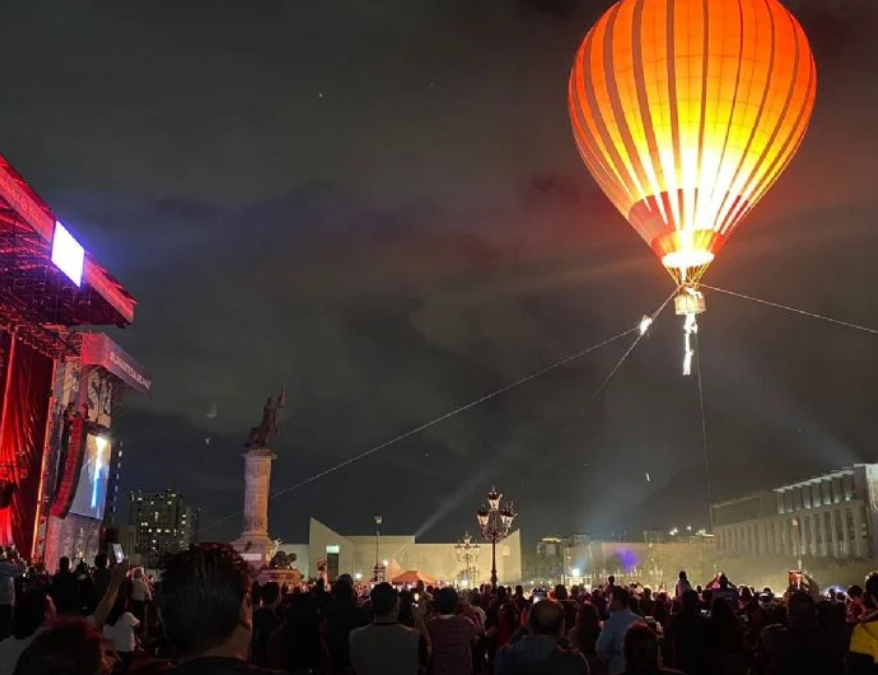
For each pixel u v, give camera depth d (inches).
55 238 1638.8
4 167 1443.2
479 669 659.4
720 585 836.0
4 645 239.1
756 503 4114.2
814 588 599.8
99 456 2306.8
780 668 356.8
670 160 976.3
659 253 1039.0
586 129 1039.6
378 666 317.7
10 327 1692.9
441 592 427.8
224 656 138.9
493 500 1309.1
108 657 147.8
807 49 977.5
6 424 1744.6
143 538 5157.5
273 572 1653.5
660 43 945.5
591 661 410.9
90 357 2149.4
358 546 3855.8
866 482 3230.8
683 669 383.6
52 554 2016.5
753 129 956.6
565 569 4571.9
